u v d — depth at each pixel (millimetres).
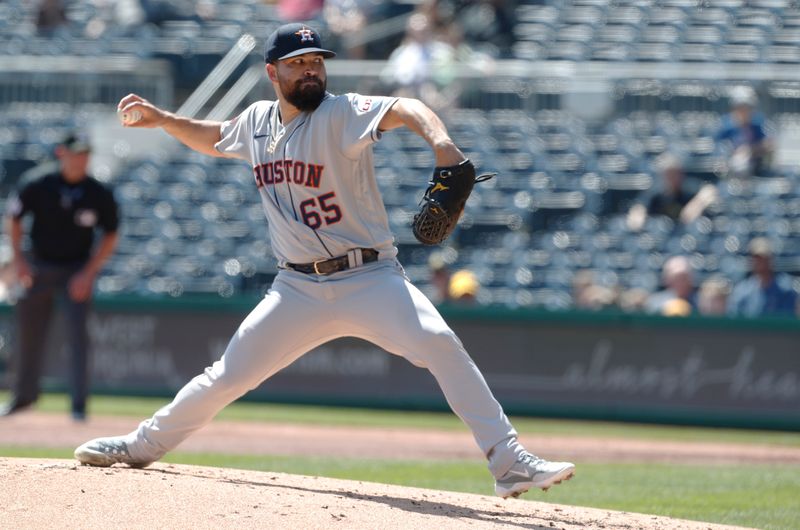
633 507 21953
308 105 16656
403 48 60406
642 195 56312
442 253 55000
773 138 56875
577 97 58031
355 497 16906
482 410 16688
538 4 66750
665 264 52969
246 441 33500
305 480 18625
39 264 36156
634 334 43469
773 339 42156
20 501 14883
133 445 18234
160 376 46719
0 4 72312
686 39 64062
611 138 57719
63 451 28359
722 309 45438
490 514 16484
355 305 16984
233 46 64312
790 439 40406
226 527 14023
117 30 68250
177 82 64438
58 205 35656
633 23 65188
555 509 17859
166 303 46719
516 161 57594
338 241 16875
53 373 47688
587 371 43844
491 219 56219
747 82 56969
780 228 53906
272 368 17688
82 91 61656
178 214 58062
